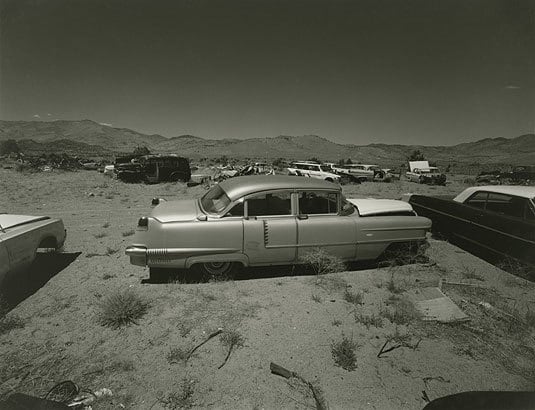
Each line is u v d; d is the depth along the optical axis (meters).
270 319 3.79
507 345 3.41
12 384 2.82
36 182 18.44
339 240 4.92
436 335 3.54
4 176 21.66
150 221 4.49
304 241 4.77
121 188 16.50
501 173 31.27
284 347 3.30
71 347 3.31
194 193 14.81
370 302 4.21
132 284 4.70
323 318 3.83
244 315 3.87
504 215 5.61
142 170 19.38
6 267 4.26
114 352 3.23
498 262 5.59
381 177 28.05
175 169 19.81
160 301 4.19
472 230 6.13
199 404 2.61
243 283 4.73
